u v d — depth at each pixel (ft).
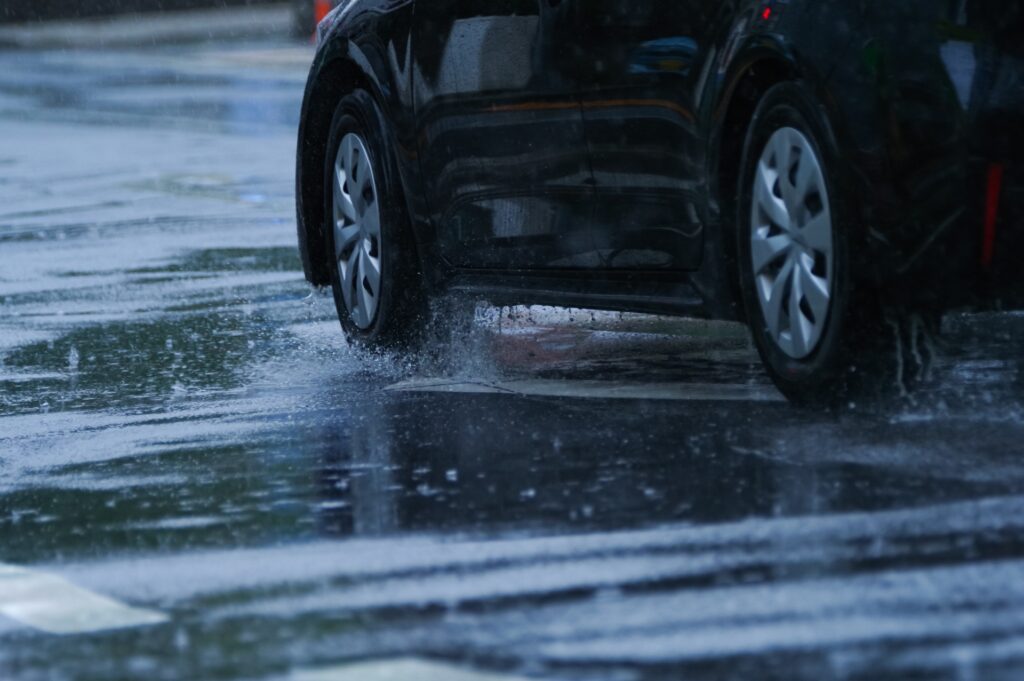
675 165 37.14
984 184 32.30
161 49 252.83
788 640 22.31
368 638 23.52
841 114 33.30
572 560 26.66
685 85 36.60
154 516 31.30
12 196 98.43
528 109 40.68
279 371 46.14
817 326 34.53
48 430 39.75
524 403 39.63
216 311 57.21
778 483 30.60
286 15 299.79
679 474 31.78
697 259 37.37
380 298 46.11
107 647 23.89
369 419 38.83
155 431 38.93
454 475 32.94
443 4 43.57
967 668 21.04
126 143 129.29
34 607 26.07
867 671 21.08
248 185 98.99
